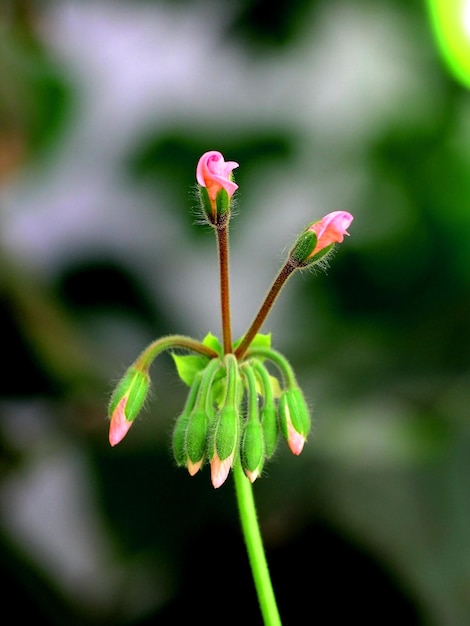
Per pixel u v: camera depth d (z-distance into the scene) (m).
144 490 0.48
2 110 0.55
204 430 0.33
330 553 0.46
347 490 0.46
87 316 0.57
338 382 0.54
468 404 0.49
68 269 0.58
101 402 0.51
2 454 0.49
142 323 0.58
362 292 0.60
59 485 0.48
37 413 0.50
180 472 0.48
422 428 0.49
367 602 0.45
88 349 0.54
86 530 0.48
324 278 0.60
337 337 0.58
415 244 0.60
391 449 0.47
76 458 0.49
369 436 0.48
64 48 0.59
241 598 0.46
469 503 0.46
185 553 0.47
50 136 0.58
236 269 0.60
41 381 0.51
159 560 0.47
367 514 0.46
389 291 0.60
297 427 0.33
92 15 0.60
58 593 0.46
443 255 0.60
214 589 0.47
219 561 0.47
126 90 0.60
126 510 0.48
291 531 0.46
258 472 0.33
